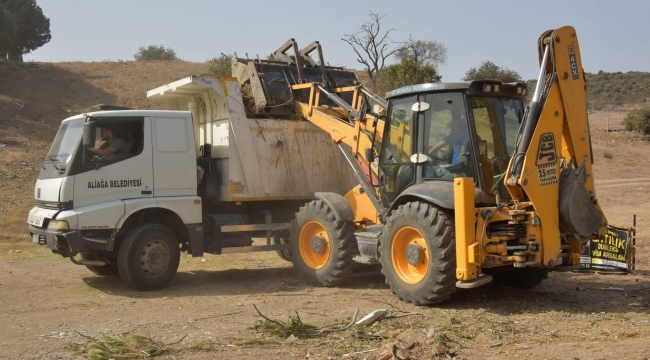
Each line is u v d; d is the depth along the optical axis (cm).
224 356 584
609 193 2548
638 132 4759
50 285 998
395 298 875
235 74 1177
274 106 1116
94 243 913
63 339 659
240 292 945
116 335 662
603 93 8525
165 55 5691
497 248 771
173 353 595
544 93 777
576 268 834
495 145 827
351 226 979
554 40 782
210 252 1043
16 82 3575
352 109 1018
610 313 762
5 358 589
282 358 576
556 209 776
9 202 1867
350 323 698
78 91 3572
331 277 969
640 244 1378
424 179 859
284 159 1107
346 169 1177
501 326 693
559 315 752
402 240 846
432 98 855
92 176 920
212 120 1114
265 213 1101
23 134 2716
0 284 1003
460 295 888
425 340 607
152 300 877
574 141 794
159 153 970
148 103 3441
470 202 760
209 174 1067
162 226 960
